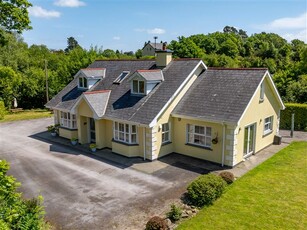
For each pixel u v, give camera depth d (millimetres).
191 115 18234
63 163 18578
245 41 104750
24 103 46656
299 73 41844
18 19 22828
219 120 16781
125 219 11695
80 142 22625
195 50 81062
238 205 12508
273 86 20250
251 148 19453
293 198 13086
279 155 19297
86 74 24406
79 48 47312
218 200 13016
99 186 14953
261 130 20141
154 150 18516
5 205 8336
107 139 21391
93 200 13406
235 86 18547
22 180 15930
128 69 24500
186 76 19922
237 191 13875
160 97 19281
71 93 25922
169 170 16984
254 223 11102
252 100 18250
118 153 20000
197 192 12648
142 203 12984
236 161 17516
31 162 18891
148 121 17750
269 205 12461
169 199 13289
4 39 24281
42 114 38156
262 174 15953
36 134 26688
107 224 11375
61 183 15430
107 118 20109
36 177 16328
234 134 16719
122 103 20656
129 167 17578
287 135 24812
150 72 20453
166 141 19703
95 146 20812
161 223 10508
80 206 12852
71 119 23672
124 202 13141
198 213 11961
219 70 20656
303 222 11125
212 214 11820
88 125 22766
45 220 11680
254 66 68938
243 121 17547
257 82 17875
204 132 18422
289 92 31688
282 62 72000
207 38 93688
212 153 17984
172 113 19250
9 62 49625
